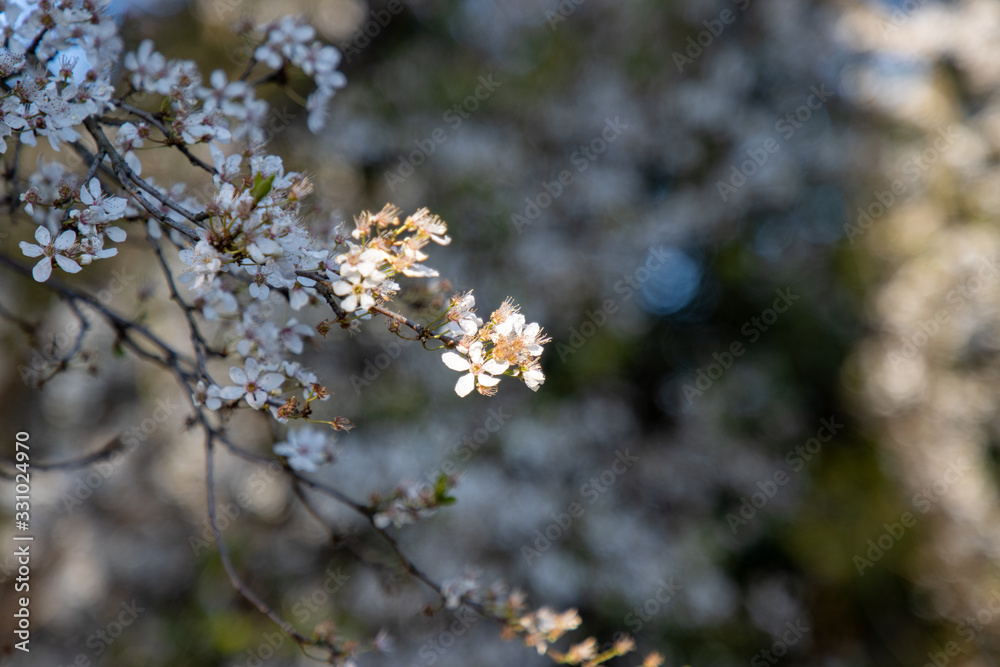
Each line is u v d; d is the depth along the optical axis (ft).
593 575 14.58
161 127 4.42
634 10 16.31
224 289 4.95
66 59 4.12
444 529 13.97
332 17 16.69
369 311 3.71
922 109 17.57
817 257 17.26
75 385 15.16
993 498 17.06
